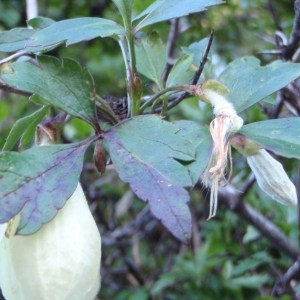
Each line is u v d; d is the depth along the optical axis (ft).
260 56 1.47
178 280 1.54
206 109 1.31
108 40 2.01
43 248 0.57
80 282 0.57
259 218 1.26
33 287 0.56
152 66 0.84
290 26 1.51
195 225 1.61
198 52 0.92
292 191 0.63
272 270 1.47
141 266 1.73
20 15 2.25
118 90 1.90
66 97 0.64
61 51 2.05
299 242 1.45
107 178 1.64
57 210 0.56
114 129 0.62
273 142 0.63
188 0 0.71
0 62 0.80
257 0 1.72
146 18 0.71
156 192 0.56
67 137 1.32
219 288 1.50
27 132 0.69
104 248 1.78
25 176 0.57
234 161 1.50
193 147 0.60
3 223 0.55
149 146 0.60
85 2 2.13
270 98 0.86
